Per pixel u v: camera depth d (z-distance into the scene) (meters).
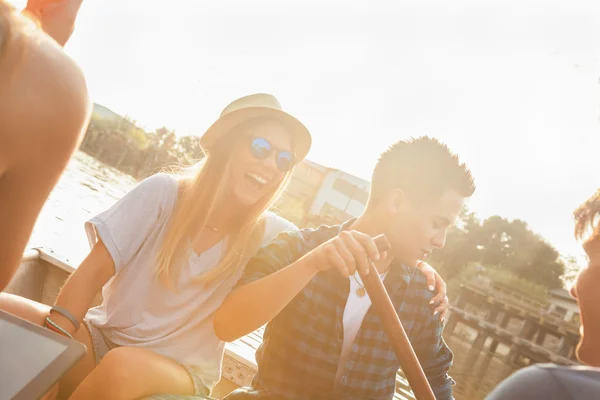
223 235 1.72
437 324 1.79
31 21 0.65
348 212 32.66
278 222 1.90
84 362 1.62
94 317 1.70
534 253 54.00
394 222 1.56
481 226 56.03
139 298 1.65
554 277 53.00
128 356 1.43
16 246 0.68
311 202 33.16
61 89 0.62
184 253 1.67
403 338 1.19
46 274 2.28
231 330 1.47
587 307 0.77
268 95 1.78
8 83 0.57
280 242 1.62
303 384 1.59
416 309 1.74
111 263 1.58
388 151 1.64
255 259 1.59
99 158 45.28
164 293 1.66
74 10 1.17
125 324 1.66
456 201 1.53
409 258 1.60
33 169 0.62
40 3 1.11
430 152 1.53
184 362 1.68
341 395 1.61
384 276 1.68
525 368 0.75
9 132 0.58
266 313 1.38
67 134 0.63
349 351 1.62
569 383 0.69
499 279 53.75
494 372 34.56
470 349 38.97
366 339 1.62
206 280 1.66
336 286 1.59
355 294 1.60
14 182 0.62
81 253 7.62
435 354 1.81
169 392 1.50
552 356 35.19
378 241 1.26
